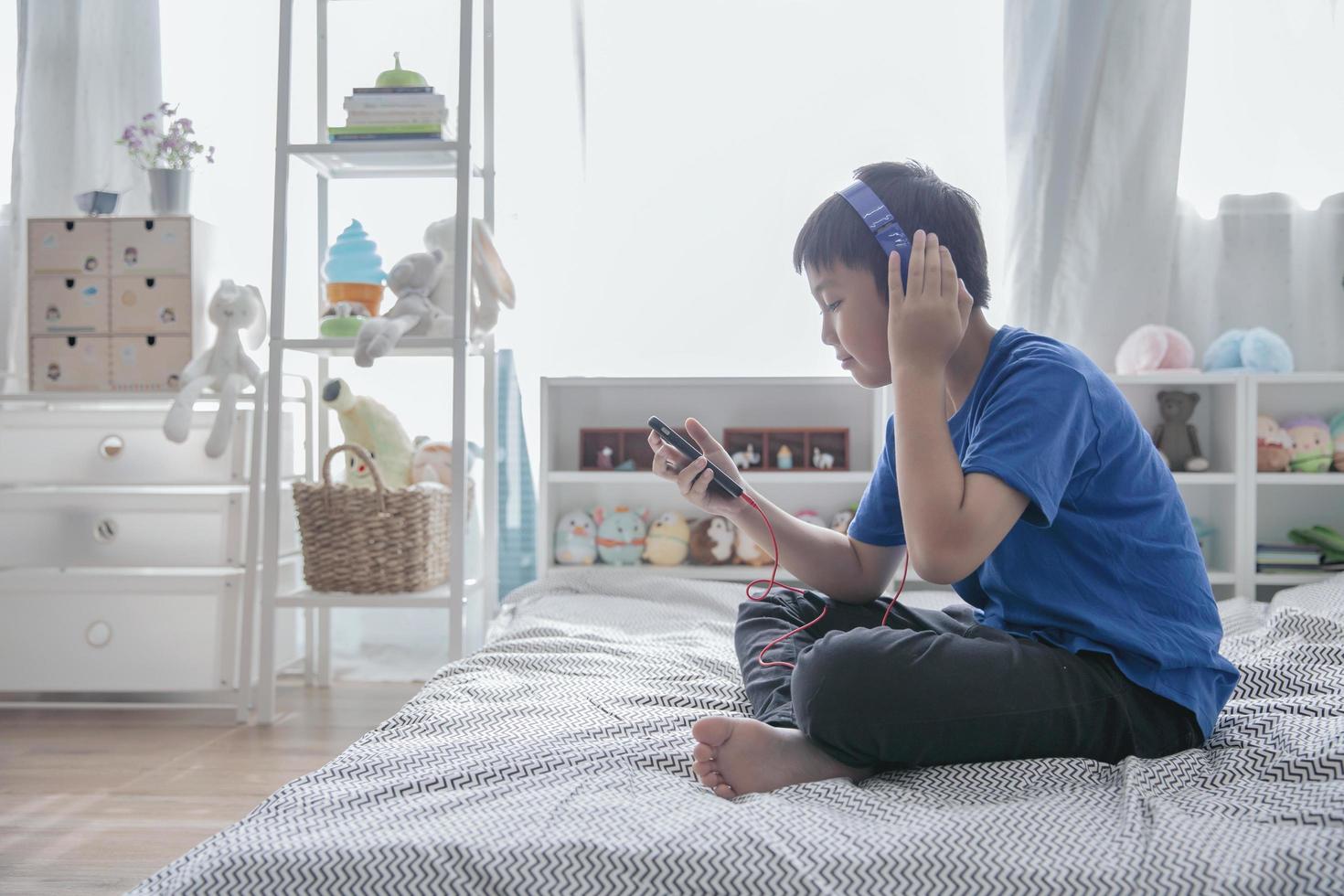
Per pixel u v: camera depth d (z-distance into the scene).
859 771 0.87
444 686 1.24
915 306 0.85
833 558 1.19
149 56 2.45
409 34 2.44
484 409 2.36
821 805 0.78
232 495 2.05
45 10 2.44
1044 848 0.68
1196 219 2.34
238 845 0.71
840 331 0.97
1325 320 2.31
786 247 2.41
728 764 0.85
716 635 1.61
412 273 2.04
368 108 2.01
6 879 1.23
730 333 2.43
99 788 1.58
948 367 1.03
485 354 2.29
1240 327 2.33
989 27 2.38
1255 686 1.17
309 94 2.47
